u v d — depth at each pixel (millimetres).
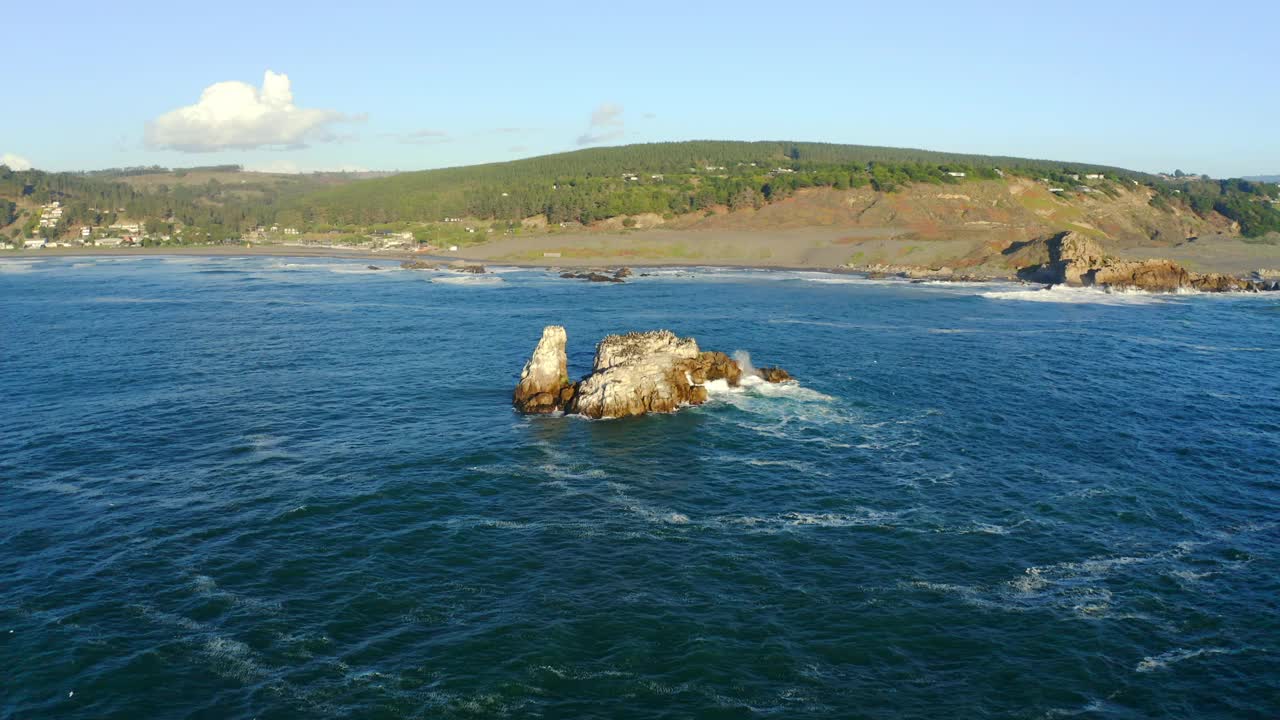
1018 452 53469
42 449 53625
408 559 38094
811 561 38000
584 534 40906
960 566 37531
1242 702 27844
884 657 30391
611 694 28219
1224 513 43625
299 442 55312
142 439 55969
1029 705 27703
